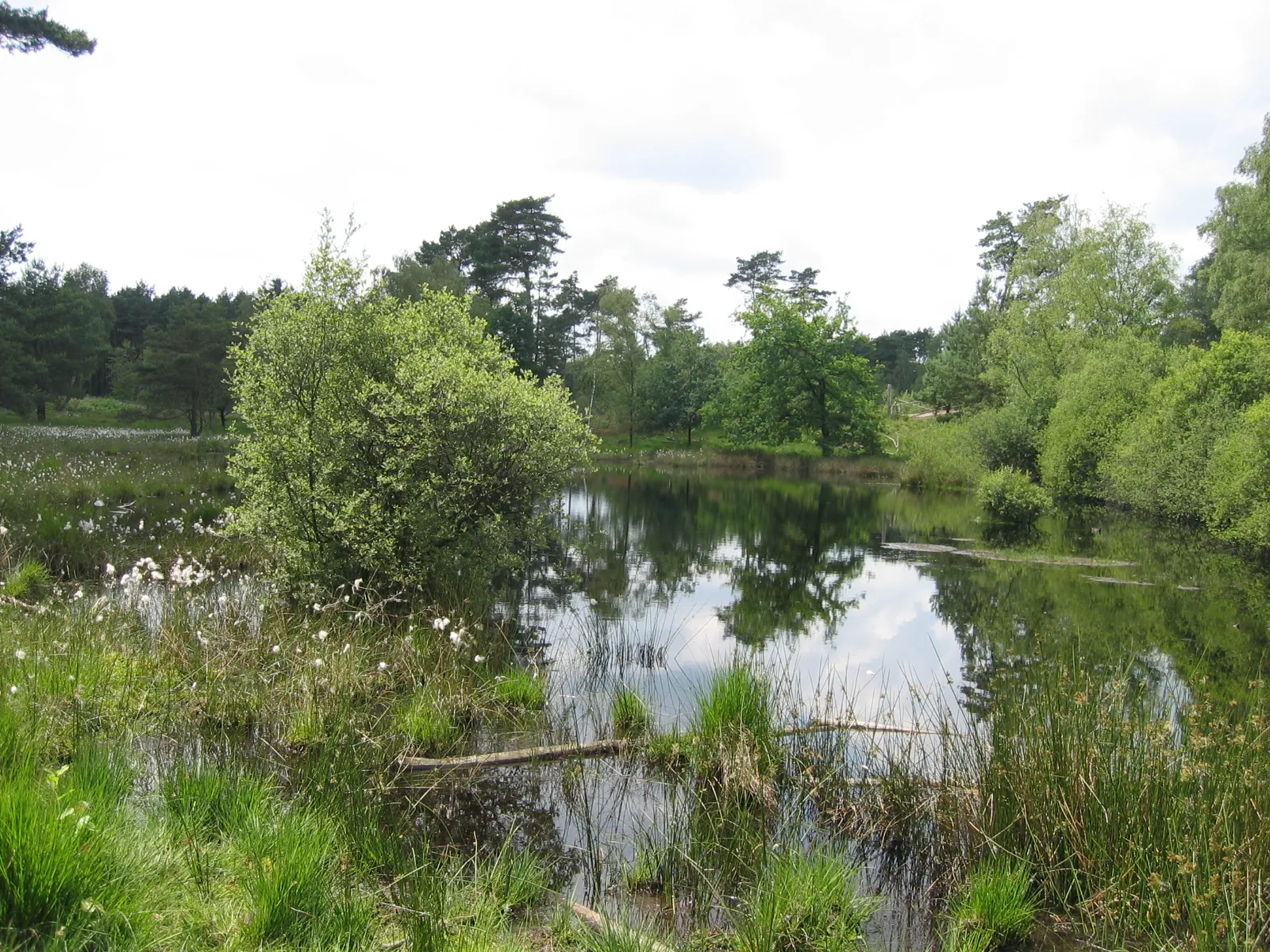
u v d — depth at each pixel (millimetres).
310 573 9805
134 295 73812
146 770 5184
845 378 51094
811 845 5262
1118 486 26109
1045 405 35500
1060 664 6809
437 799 5672
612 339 58812
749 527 22672
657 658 9430
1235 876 4188
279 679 7078
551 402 11469
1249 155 29562
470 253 58000
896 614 12188
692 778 6148
